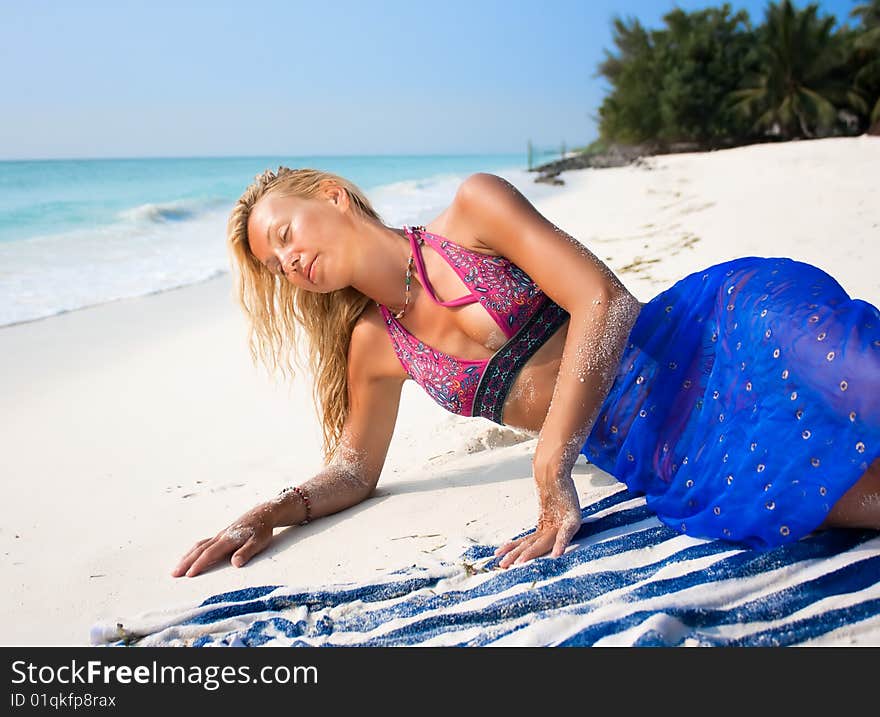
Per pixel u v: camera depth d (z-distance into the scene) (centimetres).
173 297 897
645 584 218
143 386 561
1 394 550
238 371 587
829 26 4394
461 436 398
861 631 196
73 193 2956
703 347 252
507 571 240
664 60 4825
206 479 387
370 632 228
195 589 267
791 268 239
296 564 276
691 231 846
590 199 1636
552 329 269
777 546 224
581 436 249
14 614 260
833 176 1215
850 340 207
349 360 307
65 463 420
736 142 4619
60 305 855
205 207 2136
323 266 277
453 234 274
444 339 276
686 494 245
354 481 320
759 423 225
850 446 208
